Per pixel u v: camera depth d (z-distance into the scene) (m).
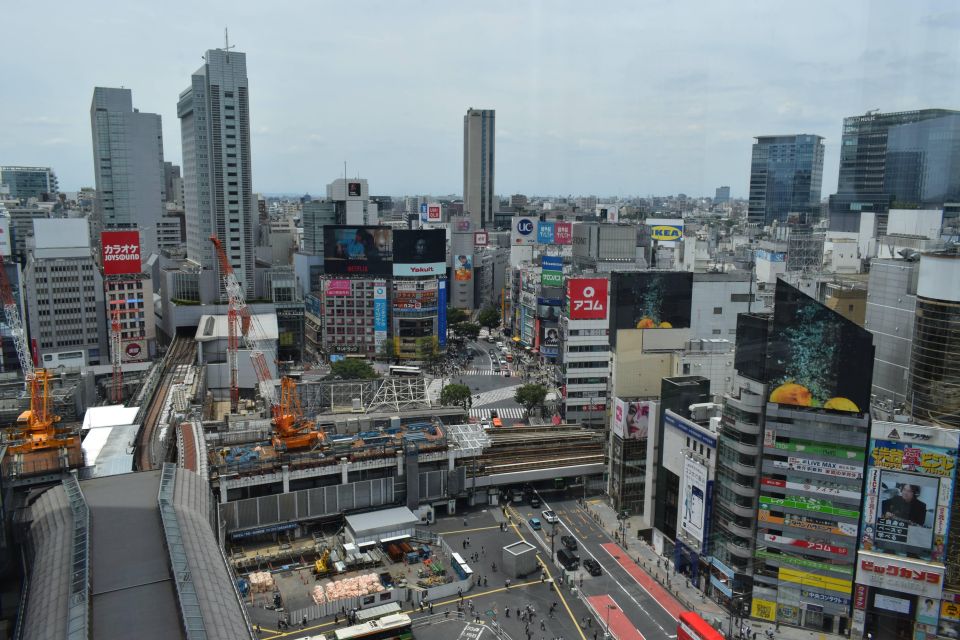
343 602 138.88
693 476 151.00
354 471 180.88
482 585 150.38
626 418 180.38
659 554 165.12
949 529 124.06
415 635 130.88
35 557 120.81
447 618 137.00
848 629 133.38
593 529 177.88
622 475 182.88
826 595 133.88
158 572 112.62
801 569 135.38
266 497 170.12
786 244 177.25
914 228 139.12
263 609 139.62
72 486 143.75
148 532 124.69
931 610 125.81
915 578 126.31
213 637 97.44
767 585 137.88
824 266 164.88
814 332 131.12
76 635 93.75
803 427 133.00
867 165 147.38
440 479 187.12
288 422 185.12
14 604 135.50
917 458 125.12
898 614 128.50
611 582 151.62
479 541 171.50
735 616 138.25
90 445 179.62
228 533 166.12
